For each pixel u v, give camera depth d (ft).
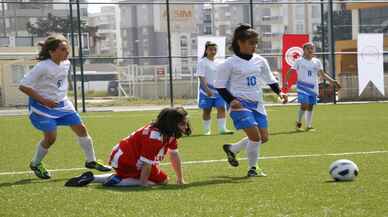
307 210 23.95
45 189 30.58
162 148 30.78
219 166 39.88
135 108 123.03
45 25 156.87
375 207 24.30
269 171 36.63
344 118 82.58
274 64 166.30
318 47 159.02
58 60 35.53
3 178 35.65
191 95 164.04
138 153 30.66
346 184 30.19
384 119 80.12
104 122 84.33
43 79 35.19
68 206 25.71
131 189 29.84
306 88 66.44
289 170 36.88
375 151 46.47
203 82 63.72
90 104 137.28
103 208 25.11
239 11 194.29
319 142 53.88
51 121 35.19
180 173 31.96
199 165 40.55
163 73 165.48
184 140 58.18
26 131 71.61
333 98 120.67
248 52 35.45
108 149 52.13
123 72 171.22
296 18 211.82
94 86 208.54
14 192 29.86
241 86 35.14
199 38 111.34
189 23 191.62
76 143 56.75
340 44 170.19
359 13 175.94
